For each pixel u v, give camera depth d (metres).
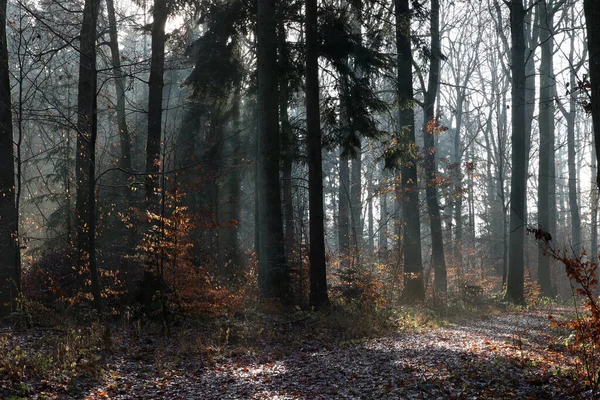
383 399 7.30
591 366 7.43
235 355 11.32
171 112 31.89
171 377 9.20
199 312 14.22
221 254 23.47
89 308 14.59
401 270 23.33
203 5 18.92
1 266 13.30
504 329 14.81
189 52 19.27
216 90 19.75
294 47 19.19
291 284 18.59
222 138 22.91
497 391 7.14
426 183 24.59
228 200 23.92
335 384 8.41
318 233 17.25
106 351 10.78
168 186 16.69
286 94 19.81
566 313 19.23
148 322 14.23
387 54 18.61
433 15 25.38
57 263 17.14
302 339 13.16
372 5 18.78
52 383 8.12
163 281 14.09
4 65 13.41
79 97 16.83
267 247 17.55
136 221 16.64
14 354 9.09
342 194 34.53
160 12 17.06
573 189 38.66
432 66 25.27
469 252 36.25
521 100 24.42
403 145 18.89
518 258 24.53
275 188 17.72
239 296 15.58
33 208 29.17
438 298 21.91
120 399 7.83
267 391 8.13
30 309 13.70
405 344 12.04
